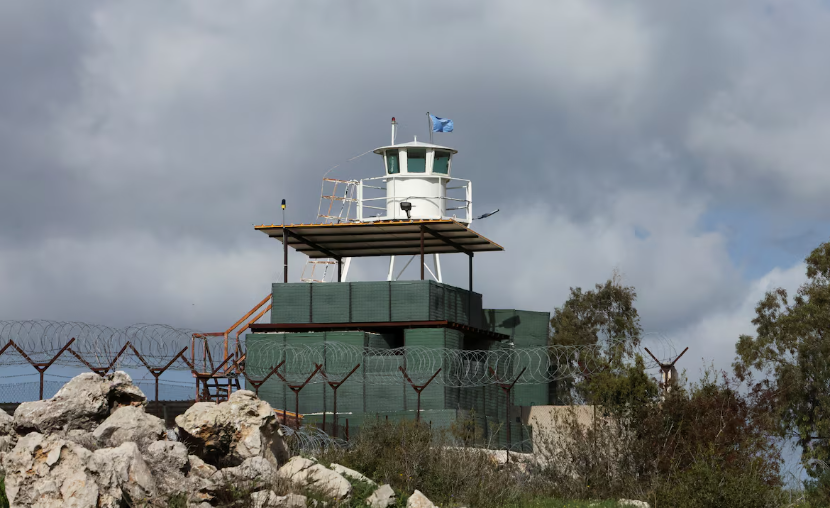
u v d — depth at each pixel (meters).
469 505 40.28
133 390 33.94
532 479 47.50
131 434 32.16
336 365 62.03
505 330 73.38
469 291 70.06
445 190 81.06
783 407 81.00
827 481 48.44
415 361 62.09
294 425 51.97
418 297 64.50
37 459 28.00
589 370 58.59
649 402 50.78
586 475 47.56
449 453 43.75
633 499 44.28
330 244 73.06
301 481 34.00
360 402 61.47
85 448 29.30
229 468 32.81
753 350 88.88
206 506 30.61
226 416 35.25
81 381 33.12
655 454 47.88
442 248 73.44
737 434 48.44
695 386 51.34
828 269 90.44
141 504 28.81
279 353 62.44
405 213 79.00
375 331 65.81
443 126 82.62
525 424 65.50
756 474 40.25
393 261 83.12
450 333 63.41
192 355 52.50
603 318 93.88
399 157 80.38
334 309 65.31
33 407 32.25
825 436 80.06
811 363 83.62
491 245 71.75
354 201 79.44
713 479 39.28
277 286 66.12
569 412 53.69
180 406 53.31
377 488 36.47
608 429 49.62
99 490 27.86
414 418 59.19
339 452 44.19
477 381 64.25
